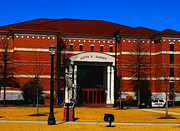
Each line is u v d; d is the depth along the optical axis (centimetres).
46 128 2078
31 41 5775
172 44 6091
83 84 6419
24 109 3900
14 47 5709
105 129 2048
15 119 2702
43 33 5809
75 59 5788
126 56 6222
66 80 5716
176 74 6003
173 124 2389
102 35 6431
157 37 6231
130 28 7200
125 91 6112
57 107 4506
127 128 2108
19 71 5684
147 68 5838
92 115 3222
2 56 5712
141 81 5572
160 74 6050
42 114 3114
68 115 2603
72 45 6341
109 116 2194
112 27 7119
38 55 5772
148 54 6322
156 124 2386
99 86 6488
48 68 5766
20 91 5556
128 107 4916
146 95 5741
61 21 7269
